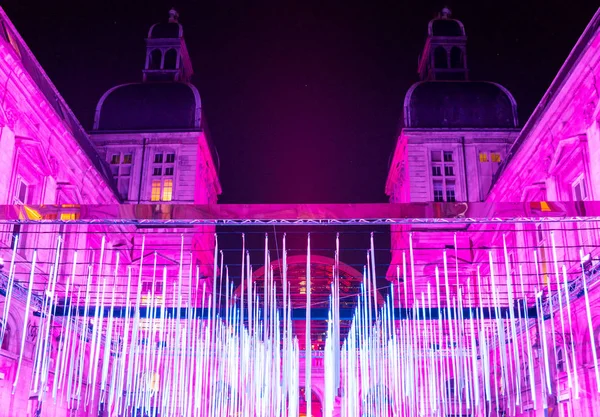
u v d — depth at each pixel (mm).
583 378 22500
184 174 44250
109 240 34562
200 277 40688
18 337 22719
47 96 28141
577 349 23219
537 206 15875
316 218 15773
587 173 22344
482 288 35875
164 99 46000
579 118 22812
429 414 34562
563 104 23656
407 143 44750
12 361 22281
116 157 44906
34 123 24484
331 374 19969
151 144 44969
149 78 48375
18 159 23141
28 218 16047
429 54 49000
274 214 15852
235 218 15828
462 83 46281
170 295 39438
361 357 25625
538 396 27078
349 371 23625
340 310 26938
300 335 50594
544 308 24078
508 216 15875
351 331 25734
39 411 17828
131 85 46781
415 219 15859
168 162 44812
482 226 36188
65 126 26953
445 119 45125
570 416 23500
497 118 45219
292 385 18469
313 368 44750
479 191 43656
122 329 32375
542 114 25453
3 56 20875
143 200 43656
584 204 15758
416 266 40844
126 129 45031
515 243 30656
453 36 48438
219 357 23844
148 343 23969
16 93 22250
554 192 25438
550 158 26016
